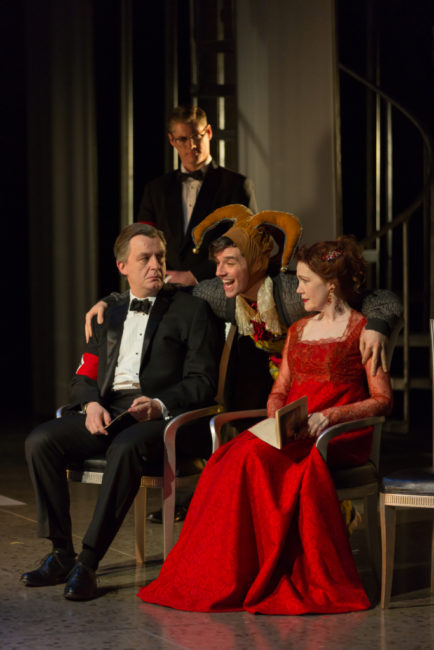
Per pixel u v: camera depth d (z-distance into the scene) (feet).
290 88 35.83
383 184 52.13
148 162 53.42
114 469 19.57
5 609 18.47
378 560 20.29
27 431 44.14
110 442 20.99
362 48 55.57
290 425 18.75
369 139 51.39
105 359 21.95
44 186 47.91
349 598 18.40
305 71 35.35
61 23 46.57
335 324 20.52
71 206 46.91
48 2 46.93
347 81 55.77
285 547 18.72
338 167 34.78
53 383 47.91
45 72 47.50
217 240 22.18
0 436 42.75
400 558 22.65
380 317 20.33
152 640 16.67
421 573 21.35
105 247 48.29
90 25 45.65
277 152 36.35
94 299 46.32
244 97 37.50
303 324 21.04
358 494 19.26
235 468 18.63
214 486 18.88
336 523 18.62
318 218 35.29
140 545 21.91
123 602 18.94
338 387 20.26
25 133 58.34
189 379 21.31
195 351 21.63
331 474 18.99
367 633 17.04
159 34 52.95
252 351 22.95
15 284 60.03
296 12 35.42
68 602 18.94
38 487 20.27
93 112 46.01
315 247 20.45
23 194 59.21
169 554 19.34
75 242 46.83
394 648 16.24
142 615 18.10
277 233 23.13
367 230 51.65
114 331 22.00
